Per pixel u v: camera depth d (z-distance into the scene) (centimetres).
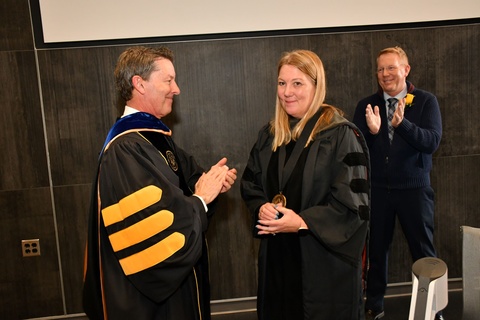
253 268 309
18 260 296
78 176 292
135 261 149
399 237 314
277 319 182
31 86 282
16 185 290
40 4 272
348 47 295
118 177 150
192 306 169
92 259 161
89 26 277
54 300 303
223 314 309
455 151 309
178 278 152
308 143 177
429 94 263
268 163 190
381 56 261
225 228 305
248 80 293
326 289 174
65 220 296
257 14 286
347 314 174
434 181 311
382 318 287
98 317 161
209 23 284
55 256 298
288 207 175
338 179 170
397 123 241
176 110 293
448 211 314
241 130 297
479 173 312
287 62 180
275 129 190
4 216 292
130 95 167
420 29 296
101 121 288
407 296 315
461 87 304
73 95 285
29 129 286
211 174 177
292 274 177
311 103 181
